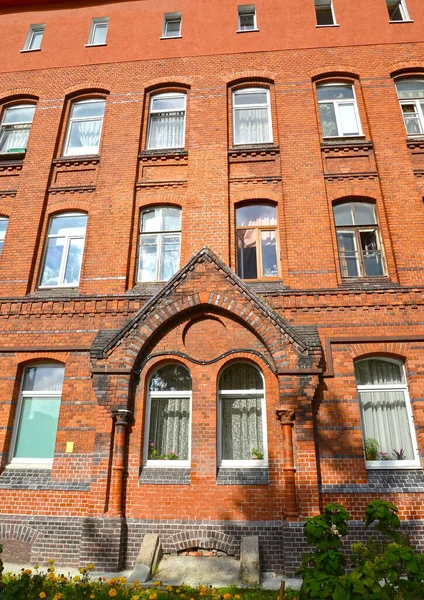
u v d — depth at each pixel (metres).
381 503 5.29
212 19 15.09
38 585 5.61
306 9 14.95
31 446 10.80
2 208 13.16
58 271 12.51
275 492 9.19
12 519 9.68
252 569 8.12
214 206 12.24
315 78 13.93
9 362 11.20
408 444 10.03
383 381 10.55
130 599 6.64
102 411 9.83
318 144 12.84
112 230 12.30
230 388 10.38
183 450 10.02
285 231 11.94
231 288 10.38
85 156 13.49
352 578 4.28
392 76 13.89
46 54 15.35
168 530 9.11
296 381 9.62
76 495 9.77
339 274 11.50
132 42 15.08
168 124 14.09
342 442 9.65
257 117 13.84
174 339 10.45
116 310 11.27
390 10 15.39
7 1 16.27
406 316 10.66
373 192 12.27
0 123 14.96
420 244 11.51
